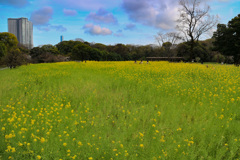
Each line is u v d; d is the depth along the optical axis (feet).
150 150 10.11
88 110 17.63
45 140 10.29
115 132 12.85
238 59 127.95
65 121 14.15
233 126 13.67
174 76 39.32
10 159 9.10
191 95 22.61
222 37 136.98
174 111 16.78
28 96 22.89
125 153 9.54
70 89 26.89
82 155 9.85
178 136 11.98
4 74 50.11
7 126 12.36
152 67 61.31
